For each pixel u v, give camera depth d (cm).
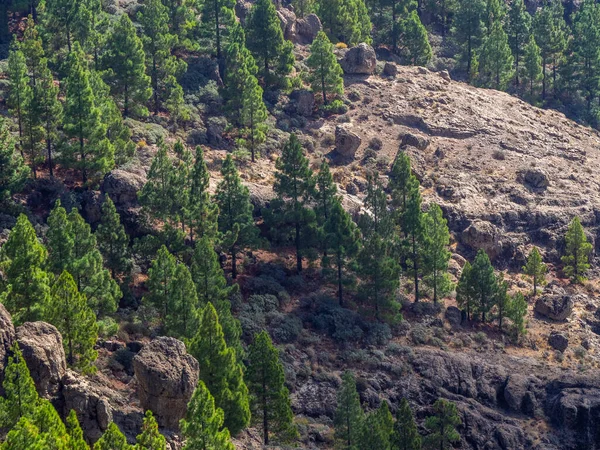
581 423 13225
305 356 13212
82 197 14250
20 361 8812
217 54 19538
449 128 18938
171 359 10175
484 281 14625
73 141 14750
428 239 14675
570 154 19100
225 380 10744
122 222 13850
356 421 11562
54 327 9712
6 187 13712
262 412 11381
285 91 19012
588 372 14188
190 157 14338
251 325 13250
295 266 14750
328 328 13775
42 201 14300
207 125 17588
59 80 17125
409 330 14225
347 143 17700
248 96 17025
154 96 17775
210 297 12275
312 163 17350
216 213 13600
